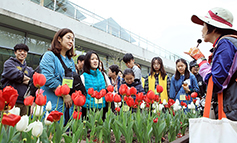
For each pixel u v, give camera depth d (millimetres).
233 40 1192
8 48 6785
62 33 2109
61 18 9086
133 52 14789
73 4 10328
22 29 7348
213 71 1185
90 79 2572
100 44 10820
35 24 7133
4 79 2738
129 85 3303
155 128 1526
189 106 2555
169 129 1711
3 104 636
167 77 3703
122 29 14859
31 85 1771
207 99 1220
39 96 960
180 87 3398
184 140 1486
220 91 1145
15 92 683
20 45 3020
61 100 1904
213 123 1127
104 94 1800
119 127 1376
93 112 1768
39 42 7965
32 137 835
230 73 1104
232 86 1122
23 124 750
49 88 1850
